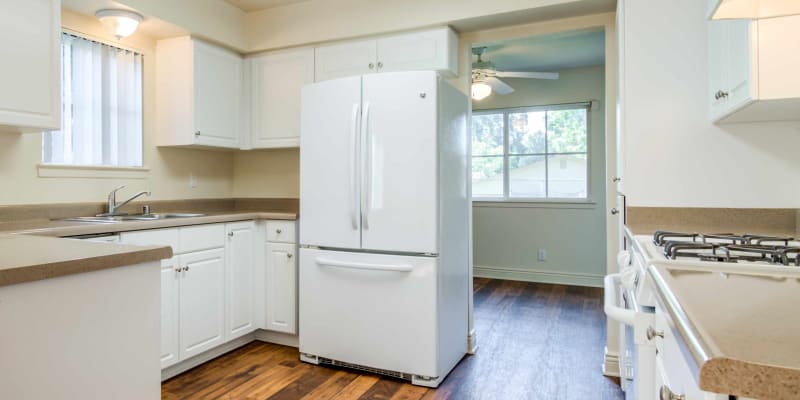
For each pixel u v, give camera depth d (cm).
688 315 55
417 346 239
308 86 270
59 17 220
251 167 364
